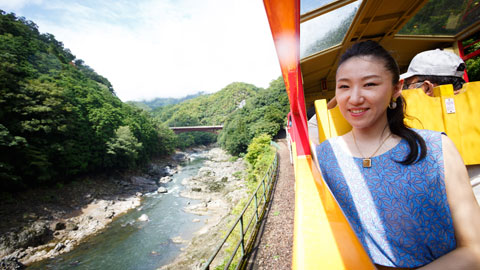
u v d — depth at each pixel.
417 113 1.41
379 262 0.67
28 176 24.77
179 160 58.88
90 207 24.55
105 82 82.88
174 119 128.88
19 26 50.94
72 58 80.19
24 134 25.36
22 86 26.72
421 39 3.09
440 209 0.59
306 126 1.20
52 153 27.48
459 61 1.39
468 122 1.32
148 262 14.30
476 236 0.51
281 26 0.67
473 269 0.47
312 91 5.16
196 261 12.84
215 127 89.62
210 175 38.09
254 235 6.04
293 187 9.60
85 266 14.30
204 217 20.88
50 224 20.03
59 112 29.39
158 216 22.03
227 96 152.50
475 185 1.29
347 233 0.56
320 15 2.46
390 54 0.66
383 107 0.66
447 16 2.57
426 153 0.61
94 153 33.00
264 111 54.25
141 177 38.38
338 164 0.79
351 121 0.71
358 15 2.58
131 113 54.03
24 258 15.20
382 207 0.66
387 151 0.69
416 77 1.49
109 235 18.42
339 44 3.36
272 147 25.78
